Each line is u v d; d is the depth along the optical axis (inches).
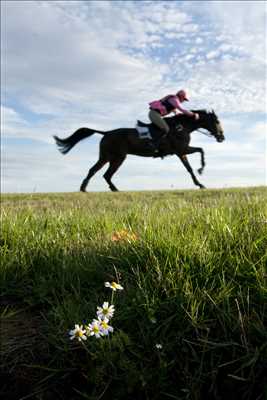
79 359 71.6
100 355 67.9
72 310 79.4
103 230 135.3
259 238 92.8
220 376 67.2
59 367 71.2
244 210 121.6
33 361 72.9
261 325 69.6
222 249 92.2
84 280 94.8
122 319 75.3
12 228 130.6
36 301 92.1
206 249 90.5
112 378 67.0
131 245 100.7
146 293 78.6
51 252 111.3
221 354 67.2
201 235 100.2
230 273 83.1
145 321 74.2
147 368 67.5
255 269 80.2
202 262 86.0
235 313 74.0
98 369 66.7
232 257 86.4
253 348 66.9
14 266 105.5
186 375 65.9
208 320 71.7
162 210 157.8
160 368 66.1
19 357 73.6
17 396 68.9
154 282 82.5
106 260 100.1
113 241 112.3
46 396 68.2
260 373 65.1
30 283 101.0
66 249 117.0
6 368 72.1
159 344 67.9
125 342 69.5
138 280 86.0
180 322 73.4
